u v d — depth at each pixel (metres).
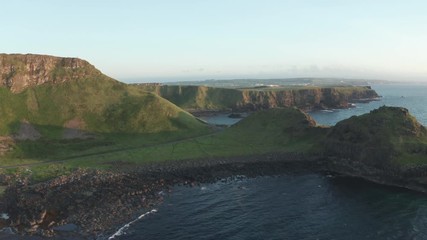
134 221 73.12
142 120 157.12
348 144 112.50
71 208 77.50
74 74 175.25
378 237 65.88
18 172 100.44
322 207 81.38
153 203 82.81
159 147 131.88
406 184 94.56
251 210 79.88
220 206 82.19
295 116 145.75
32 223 70.38
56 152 125.25
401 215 75.81
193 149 129.12
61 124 146.50
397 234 66.88
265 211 79.25
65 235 66.25
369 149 105.94
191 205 82.69
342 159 111.88
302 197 88.12
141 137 146.00
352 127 115.19
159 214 77.00
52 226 69.94
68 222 71.69
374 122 112.06
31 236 65.56
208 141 139.25
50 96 159.88
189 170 106.88
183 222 73.19
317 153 120.50
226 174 106.38
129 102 168.25
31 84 162.12
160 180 98.25
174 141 141.88
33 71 165.00
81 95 165.88
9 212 75.31
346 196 88.50
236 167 110.94
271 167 111.81
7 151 120.75
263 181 101.38
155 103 169.00
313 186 96.75
